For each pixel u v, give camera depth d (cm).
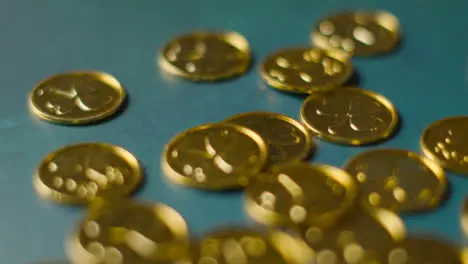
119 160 35
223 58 40
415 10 44
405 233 33
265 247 32
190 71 39
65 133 36
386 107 37
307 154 36
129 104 38
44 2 44
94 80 39
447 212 34
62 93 38
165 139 36
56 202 34
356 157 35
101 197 34
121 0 45
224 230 32
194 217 33
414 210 34
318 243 32
